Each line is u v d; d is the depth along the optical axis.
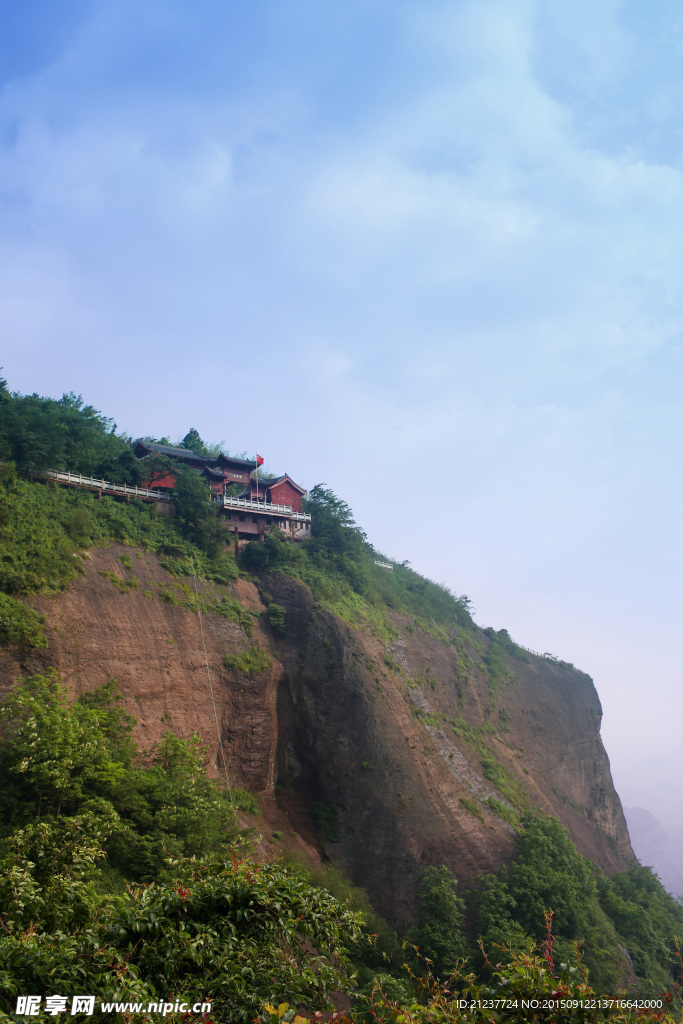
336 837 49.22
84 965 10.63
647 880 70.75
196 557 56.53
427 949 41.50
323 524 72.75
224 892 12.42
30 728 32.47
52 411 60.00
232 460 71.31
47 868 18.14
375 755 51.97
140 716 43.38
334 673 55.66
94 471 60.31
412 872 46.94
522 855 51.53
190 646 49.94
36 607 41.56
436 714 64.00
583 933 47.06
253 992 11.09
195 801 37.72
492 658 86.19
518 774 71.75
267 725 51.72
